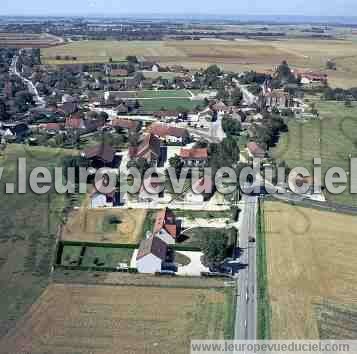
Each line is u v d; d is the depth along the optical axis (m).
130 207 128.88
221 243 97.75
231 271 99.44
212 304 88.56
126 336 80.00
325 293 91.94
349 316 85.25
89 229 117.00
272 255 105.50
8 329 81.69
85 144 180.75
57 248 106.25
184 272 99.50
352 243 110.88
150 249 98.81
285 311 86.44
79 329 81.75
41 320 84.06
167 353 76.06
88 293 91.88
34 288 93.44
